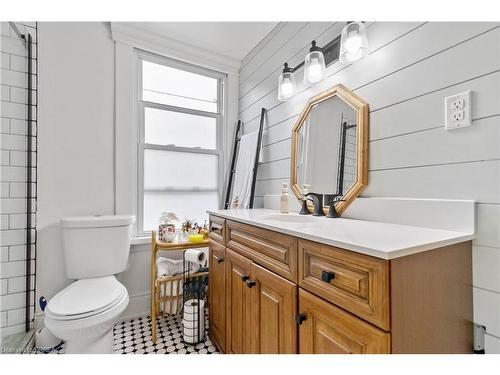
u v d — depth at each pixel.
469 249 0.83
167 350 1.58
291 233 0.90
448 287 0.75
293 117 1.77
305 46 1.66
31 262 1.66
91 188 1.88
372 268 0.63
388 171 1.13
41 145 1.72
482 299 0.82
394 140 1.10
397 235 0.80
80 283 1.54
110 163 1.95
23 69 1.65
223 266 1.46
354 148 1.27
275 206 1.91
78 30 1.86
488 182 0.82
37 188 1.70
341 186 1.34
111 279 1.62
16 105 1.61
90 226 1.66
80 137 1.85
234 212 1.64
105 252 1.69
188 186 2.37
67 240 1.64
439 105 0.95
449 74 0.92
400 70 1.08
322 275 0.77
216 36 2.12
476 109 0.85
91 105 1.89
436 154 0.95
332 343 0.73
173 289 1.91
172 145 2.30
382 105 1.16
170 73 2.31
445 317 0.74
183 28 2.02
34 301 1.66
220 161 2.53
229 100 2.52
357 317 0.67
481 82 0.84
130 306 2.01
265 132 2.11
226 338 1.39
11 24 1.55
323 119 1.49
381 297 0.61
